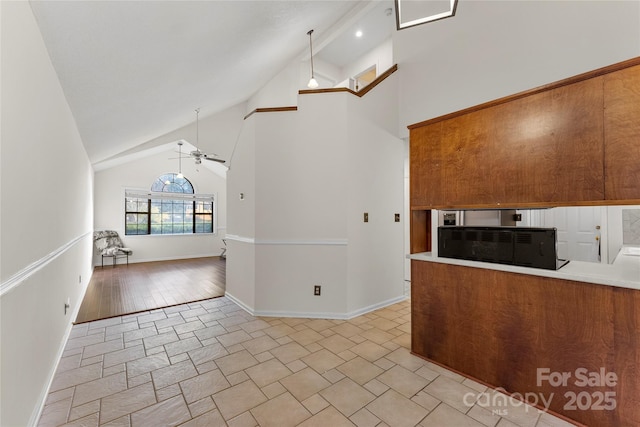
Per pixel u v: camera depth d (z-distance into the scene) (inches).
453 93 135.8
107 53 82.4
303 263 126.9
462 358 81.3
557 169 65.4
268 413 65.9
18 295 56.7
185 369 85.0
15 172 54.8
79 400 70.7
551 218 151.5
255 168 129.5
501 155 74.6
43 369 73.2
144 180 294.2
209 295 165.9
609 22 96.7
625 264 75.7
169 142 252.7
